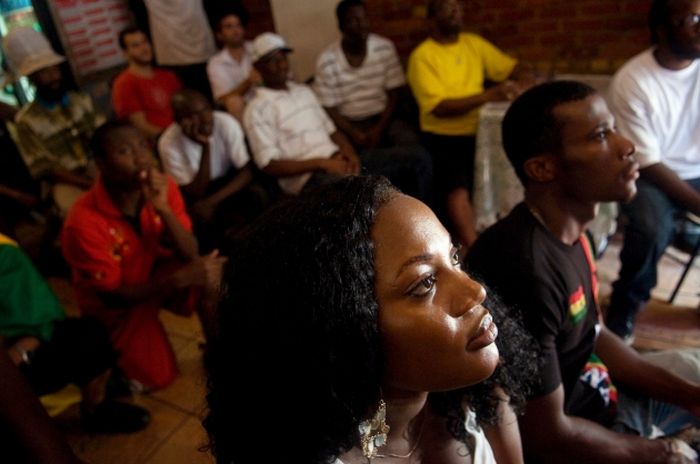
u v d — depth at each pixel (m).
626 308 1.80
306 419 0.48
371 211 0.46
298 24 3.00
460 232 2.41
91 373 1.47
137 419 1.66
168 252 1.83
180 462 1.55
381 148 2.74
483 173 2.29
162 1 3.14
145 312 1.76
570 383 1.07
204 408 0.64
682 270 2.14
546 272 0.94
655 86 1.78
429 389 0.48
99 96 3.47
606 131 0.96
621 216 2.22
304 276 0.44
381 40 2.73
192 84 3.37
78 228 1.54
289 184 2.49
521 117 1.01
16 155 3.04
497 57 2.60
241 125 2.71
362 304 0.43
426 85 2.50
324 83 2.77
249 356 0.47
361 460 0.58
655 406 1.16
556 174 0.98
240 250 0.50
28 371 1.35
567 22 2.50
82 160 2.75
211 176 2.50
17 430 0.58
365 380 0.46
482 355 0.46
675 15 1.66
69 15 3.21
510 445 0.76
